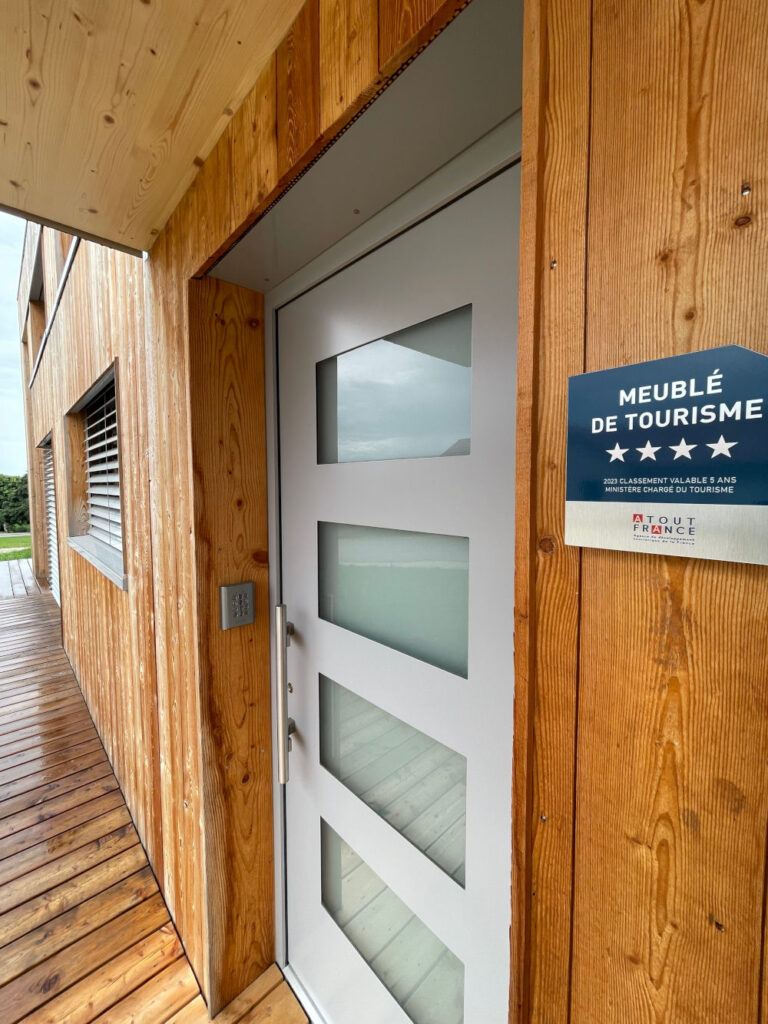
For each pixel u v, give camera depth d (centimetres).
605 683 42
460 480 82
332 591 119
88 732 296
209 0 72
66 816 219
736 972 36
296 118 76
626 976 42
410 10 54
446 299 82
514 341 72
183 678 141
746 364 32
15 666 411
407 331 93
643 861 40
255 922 141
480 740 81
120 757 237
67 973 146
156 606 164
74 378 316
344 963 121
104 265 221
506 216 72
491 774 79
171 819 160
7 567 898
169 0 72
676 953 39
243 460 132
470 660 82
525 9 44
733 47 33
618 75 39
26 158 108
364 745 111
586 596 43
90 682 315
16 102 92
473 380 78
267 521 138
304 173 79
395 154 74
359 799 112
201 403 123
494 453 76
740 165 33
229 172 98
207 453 125
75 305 302
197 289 121
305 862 134
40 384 555
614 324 40
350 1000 119
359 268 101
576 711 44
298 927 140
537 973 48
